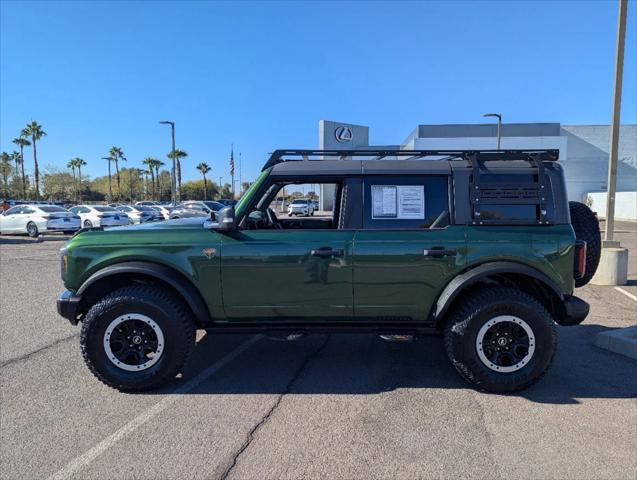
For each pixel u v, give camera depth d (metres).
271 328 4.08
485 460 2.92
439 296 3.95
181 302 4.04
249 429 3.32
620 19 8.25
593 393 3.90
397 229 3.96
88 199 98.88
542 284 4.00
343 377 4.29
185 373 4.40
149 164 89.44
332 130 41.34
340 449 3.05
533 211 3.96
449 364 4.61
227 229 3.89
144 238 4.00
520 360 3.86
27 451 3.04
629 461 2.90
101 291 4.22
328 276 3.94
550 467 2.85
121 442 3.15
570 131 49.81
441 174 4.02
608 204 8.59
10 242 18.48
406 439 3.18
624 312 6.51
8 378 4.26
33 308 7.00
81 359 4.76
